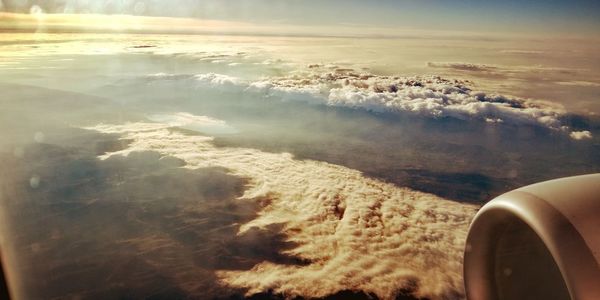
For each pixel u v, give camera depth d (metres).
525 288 2.44
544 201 2.15
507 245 2.55
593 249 1.84
